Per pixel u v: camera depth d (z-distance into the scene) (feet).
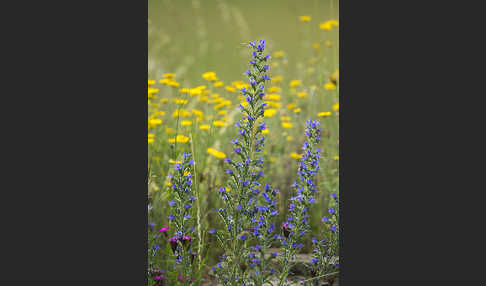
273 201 9.57
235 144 9.55
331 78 11.21
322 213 10.50
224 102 11.51
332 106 11.32
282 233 9.96
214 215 10.53
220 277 9.64
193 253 9.66
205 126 11.05
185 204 9.68
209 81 11.85
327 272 9.73
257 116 9.52
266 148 11.09
